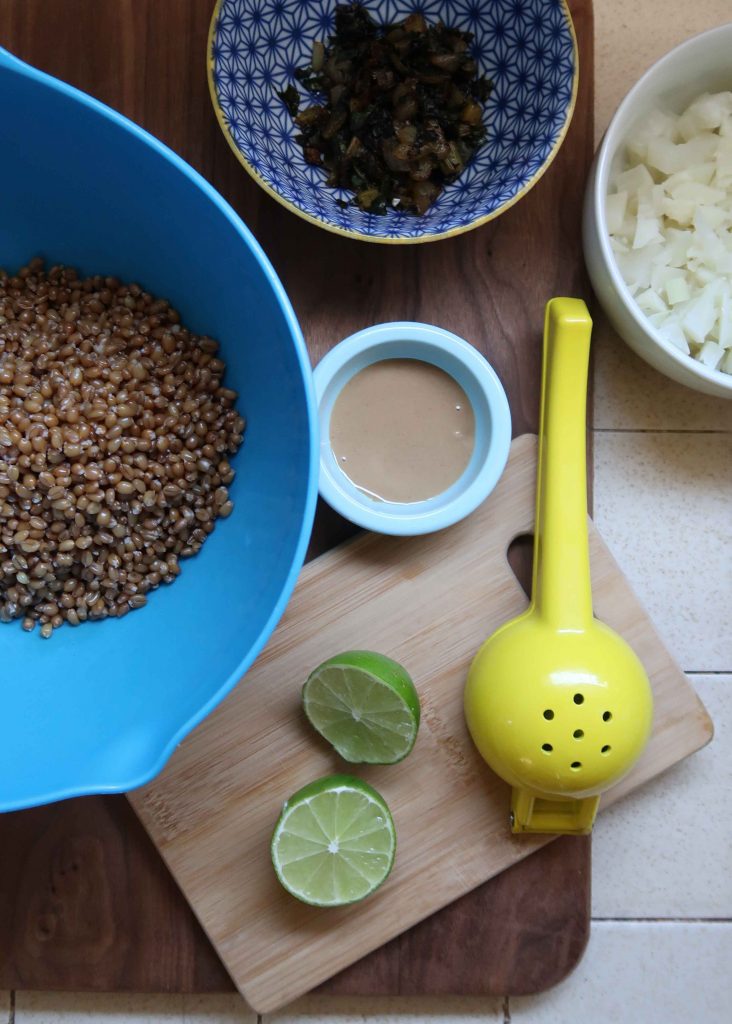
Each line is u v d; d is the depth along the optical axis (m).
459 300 1.01
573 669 0.91
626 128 0.96
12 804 0.73
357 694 0.93
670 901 1.09
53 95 0.77
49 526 0.90
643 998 1.09
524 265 1.01
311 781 1.00
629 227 1.01
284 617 1.00
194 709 0.79
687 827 1.08
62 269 0.96
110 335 0.94
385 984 1.03
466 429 0.99
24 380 0.90
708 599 1.08
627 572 1.08
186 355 0.94
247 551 0.90
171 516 0.92
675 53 0.91
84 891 1.03
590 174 0.96
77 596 0.93
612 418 1.07
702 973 1.09
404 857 1.00
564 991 1.09
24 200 0.92
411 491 0.99
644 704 0.94
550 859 1.02
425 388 0.99
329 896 0.95
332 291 1.01
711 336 1.01
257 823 1.00
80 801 1.03
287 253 1.00
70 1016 1.09
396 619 1.00
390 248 1.01
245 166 0.90
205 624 0.90
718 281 0.99
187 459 0.92
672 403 1.07
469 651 1.00
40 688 0.91
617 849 1.09
